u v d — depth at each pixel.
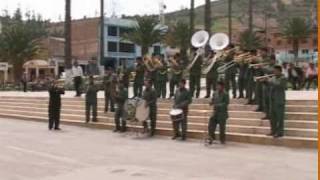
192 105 18.53
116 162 12.70
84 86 28.33
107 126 19.80
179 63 20.03
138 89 20.75
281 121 14.87
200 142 15.99
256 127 15.80
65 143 16.08
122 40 76.69
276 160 12.65
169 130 17.38
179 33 65.19
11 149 14.86
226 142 15.74
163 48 69.44
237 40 76.50
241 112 16.86
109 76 20.69
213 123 15.34
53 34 98.81
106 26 85.31
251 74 17.48
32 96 27.77
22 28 56.19
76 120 21.89
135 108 17.53
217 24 109.69
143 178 10.78
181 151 14.27
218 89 15.36
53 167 12.10
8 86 44.97
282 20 116.69
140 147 15.12
